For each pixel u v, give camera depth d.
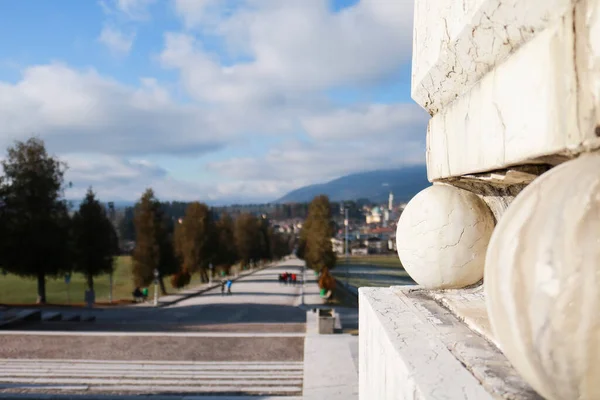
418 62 2.99
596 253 1.16
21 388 8.35
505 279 1.32
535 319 1.23
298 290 37.81
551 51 1.55
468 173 2.42
